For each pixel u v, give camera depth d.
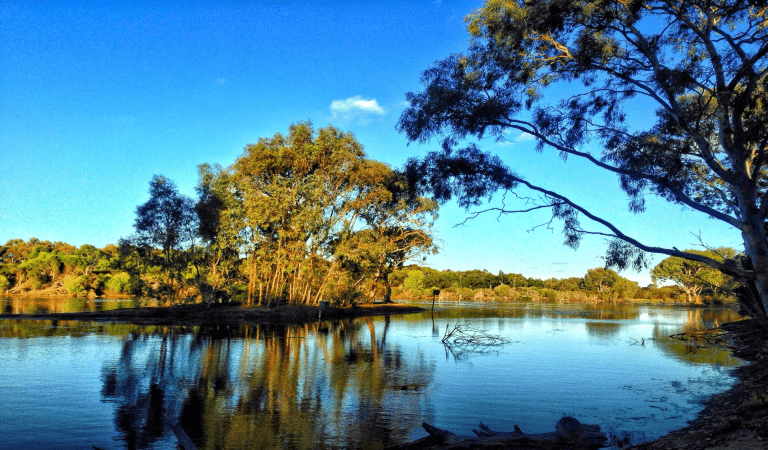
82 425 10.38
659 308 89.06
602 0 15.48
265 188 53.41
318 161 53.72
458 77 17.20
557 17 15.70
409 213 62.62
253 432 10.07
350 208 57.25
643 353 24.50
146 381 15.19
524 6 16.73
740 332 30.25
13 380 15.10
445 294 137.75
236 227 49.84
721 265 14.27
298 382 15.44
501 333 35.41
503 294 139.12
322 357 21.31
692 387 15.48
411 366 19.30
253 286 51.00
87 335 28.33
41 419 10.80
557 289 159.62
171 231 47.91
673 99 15.58
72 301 80.94
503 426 10.84
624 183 18.55
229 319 43.88
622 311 74.56
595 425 10.05
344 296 60.94
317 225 50.47
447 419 11.36
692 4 15.16
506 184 17.59
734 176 14.71
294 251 50.16
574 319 52.25
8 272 115.38
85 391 13.67
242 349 23.58
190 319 42.97
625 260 16.59
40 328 32.00
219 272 52.34
